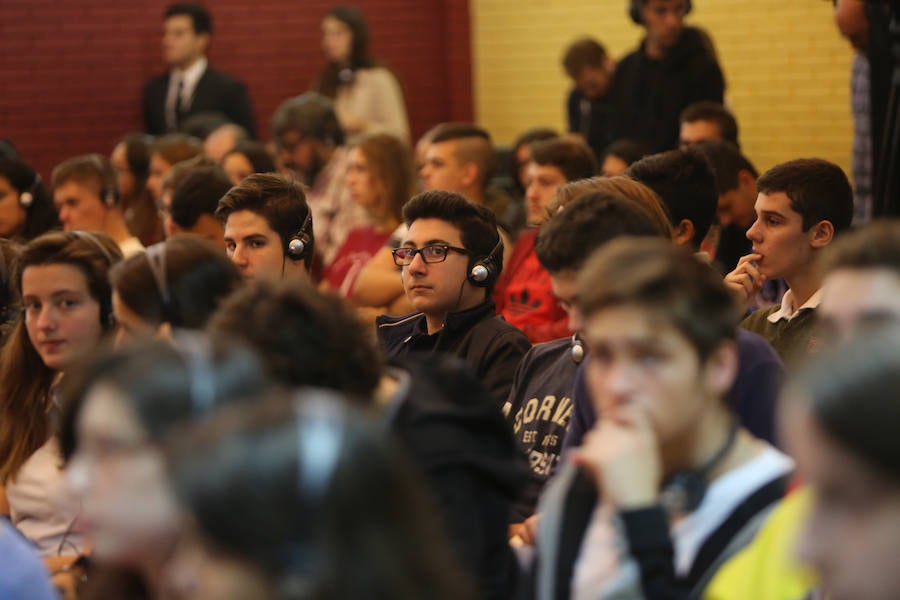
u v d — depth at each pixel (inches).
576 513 217.3
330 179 737.6
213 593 120.4
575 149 563.2
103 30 1004.6
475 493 233.1
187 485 122.6
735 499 202.8
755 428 261.9
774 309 390.0
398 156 646.5
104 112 1013.2
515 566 245.3
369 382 232.4
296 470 121.0
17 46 987.9
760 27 879.7
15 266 378.6
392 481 126.3
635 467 189.6
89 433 165.6
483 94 1066.1
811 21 852.6
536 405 346.9
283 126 735.7
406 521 126.0
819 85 855.1
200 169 510.0
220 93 967.0
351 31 942.4
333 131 742.5
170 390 163.6
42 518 363.9
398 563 123.1
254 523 118.3
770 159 887.7
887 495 133.9
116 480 159.3
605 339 193.9
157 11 1015.0
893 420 132.7
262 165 671.8
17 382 375.2
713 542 200.7
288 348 225.6
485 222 394.9
